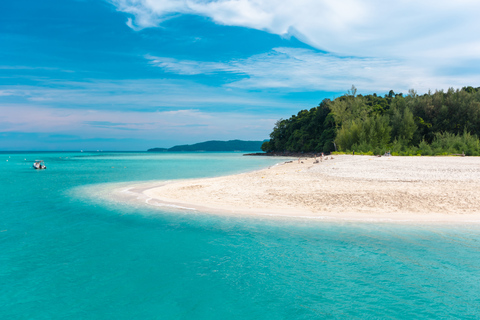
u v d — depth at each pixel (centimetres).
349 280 723
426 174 2469
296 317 582
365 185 1984
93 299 660
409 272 758
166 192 1989
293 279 736
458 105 7631
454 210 1326
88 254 914
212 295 670
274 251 914
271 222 1223
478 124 7344
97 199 1831
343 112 10200
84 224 1252
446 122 7588
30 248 969
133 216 1370
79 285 720
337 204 1477
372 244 955
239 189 1988
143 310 618
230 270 792
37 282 737
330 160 4866
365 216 1277
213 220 1271
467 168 2870
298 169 3484
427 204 1424
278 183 2206
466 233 1047
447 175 2370
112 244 1000
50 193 2114
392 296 648
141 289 701
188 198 1745
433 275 739
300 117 14162
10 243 1016
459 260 824
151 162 7638
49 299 661
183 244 991
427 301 625
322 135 11394
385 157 5125
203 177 3228
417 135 7594
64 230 1166
